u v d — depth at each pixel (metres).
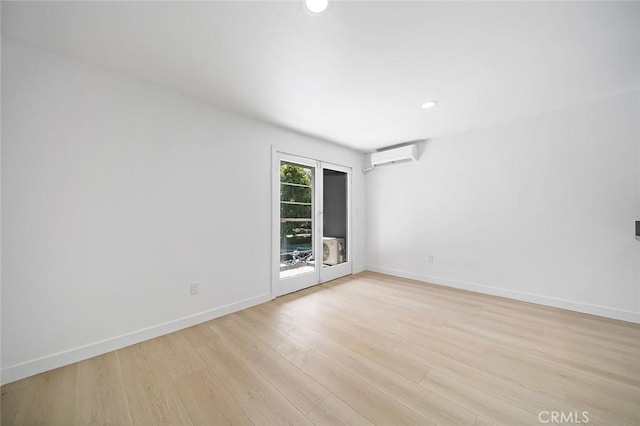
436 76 2.05
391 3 1.34
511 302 2.92
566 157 2.67
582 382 1.54
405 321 2.43
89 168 1.86
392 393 1.46
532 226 2.90
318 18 1.44
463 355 1.84
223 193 2.62
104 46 1.67
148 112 2.13
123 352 1.91
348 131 3.37
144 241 2.11
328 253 4.01
